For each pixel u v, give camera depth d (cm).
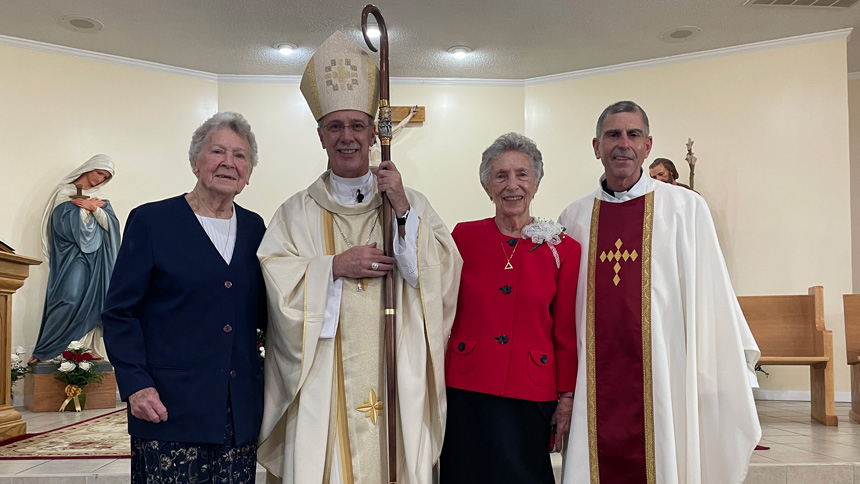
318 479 217
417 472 224
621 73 766
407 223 232
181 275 209
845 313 550
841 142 688
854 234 866
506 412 236
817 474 371
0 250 464
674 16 652
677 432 244
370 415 229
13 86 690
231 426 211
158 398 201
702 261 253
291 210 247
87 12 635
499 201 252
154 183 752
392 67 770
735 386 242
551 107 795
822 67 696
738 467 238
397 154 794
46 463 387
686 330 248
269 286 222
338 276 228
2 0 610
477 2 620
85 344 646
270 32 680
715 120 728
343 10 632
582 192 771
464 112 804
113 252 671
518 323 244
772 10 643
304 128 793
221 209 226
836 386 675
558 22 661
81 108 721
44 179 698
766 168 708
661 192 263
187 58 746
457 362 245
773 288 697
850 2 627
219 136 217
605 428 249
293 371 221
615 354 253
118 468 374
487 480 231
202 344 209
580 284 265
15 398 646
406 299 240
